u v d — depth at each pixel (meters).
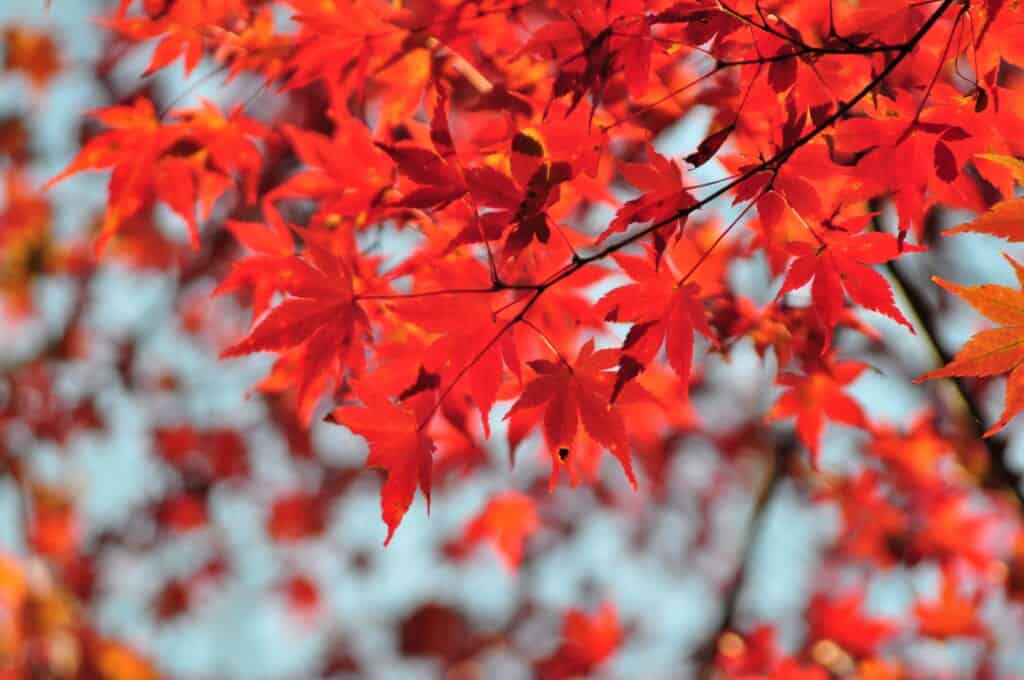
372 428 1.63
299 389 1.66
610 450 1.64
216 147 1.74
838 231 1.63
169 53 1.73
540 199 1.63
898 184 1.62
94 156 1.74
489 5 1.69
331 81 1.71
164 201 1.74
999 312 1.57
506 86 1.72
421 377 1.63
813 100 1.63
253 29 1.73
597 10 1.63
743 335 1.76
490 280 1.64
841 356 1.85
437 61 1.72
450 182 1.64
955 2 1.61
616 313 1.63
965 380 1.81
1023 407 1.57
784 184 1.63
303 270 1.66
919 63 1.63
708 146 1.63
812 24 1.68
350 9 1.69
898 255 1.62
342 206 1.71
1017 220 1.56
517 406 1.63
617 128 1.72
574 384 1.64
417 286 1.71
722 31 1.62
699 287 1.63
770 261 1.74
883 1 1.63
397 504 1.63
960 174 1.65
